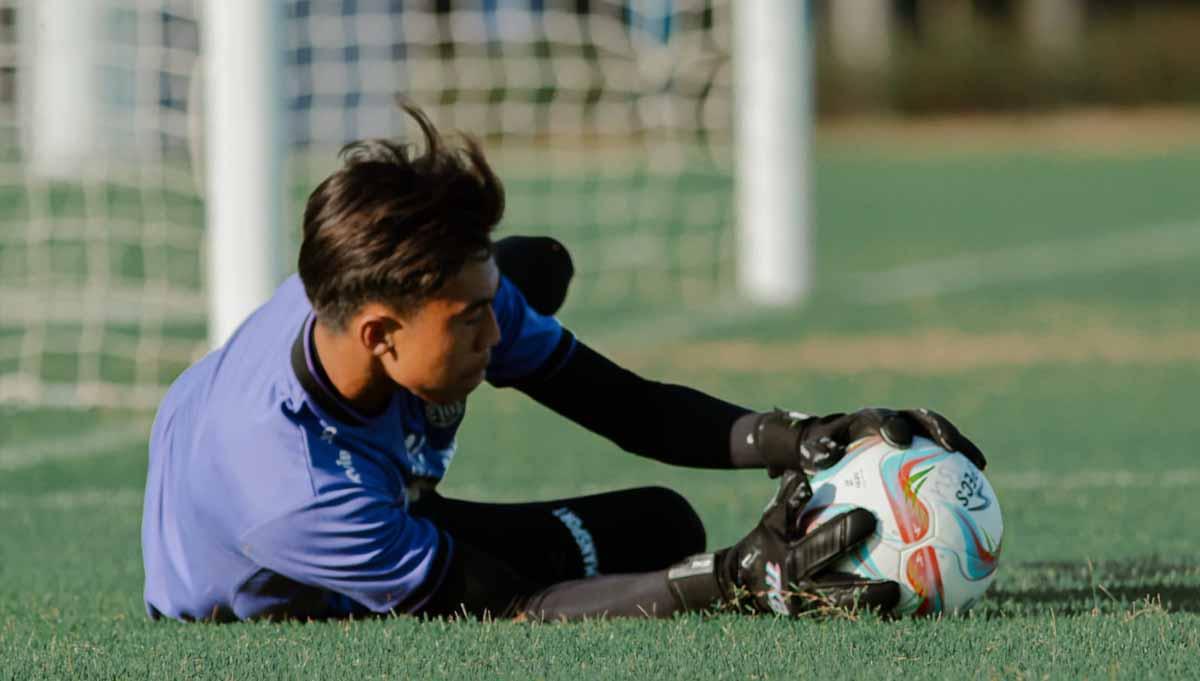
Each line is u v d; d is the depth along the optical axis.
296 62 56.09
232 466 11.36
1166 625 11.49
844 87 102.81
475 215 9.88
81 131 49.53
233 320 24.69
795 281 38.94
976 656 10.56
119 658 11.07
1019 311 37.62
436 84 57.69
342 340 10.48
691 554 13.34
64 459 22.41
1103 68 101.75
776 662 10.45
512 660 10.65
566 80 67.19
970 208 63.22
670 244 48.69
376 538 11.20
